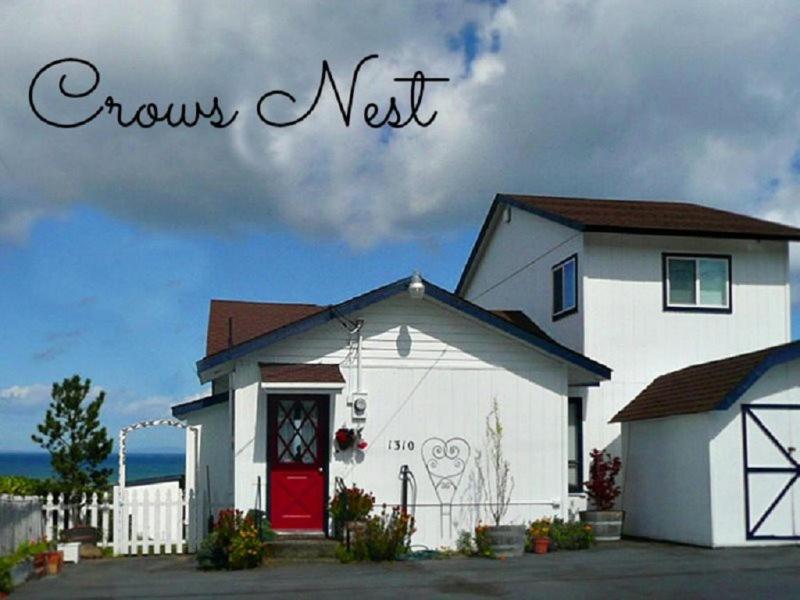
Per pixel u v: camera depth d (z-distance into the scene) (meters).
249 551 16.81
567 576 15.14
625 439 22.03
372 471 19.27
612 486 21.27
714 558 17.08
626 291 22.67
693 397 19.47
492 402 19.89
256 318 24.61
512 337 19.98
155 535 20.06
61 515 20.48
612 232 22.31
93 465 22.56
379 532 17.69
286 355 19.17
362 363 19.42
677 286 22.97
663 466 20.44
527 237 25.75
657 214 24.42
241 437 18.81
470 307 19.66
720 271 23.17
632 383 22.45
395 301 19.72
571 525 19.28
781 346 18.77
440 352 19.78
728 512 18.69
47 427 22.25
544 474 19.94
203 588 14.34
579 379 21.16
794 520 18.88
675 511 19.91
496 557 17.98
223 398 22.58
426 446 19.53
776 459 18.91
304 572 16.08
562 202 25.86
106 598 13.51
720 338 22.97
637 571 15.57
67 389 22.50
